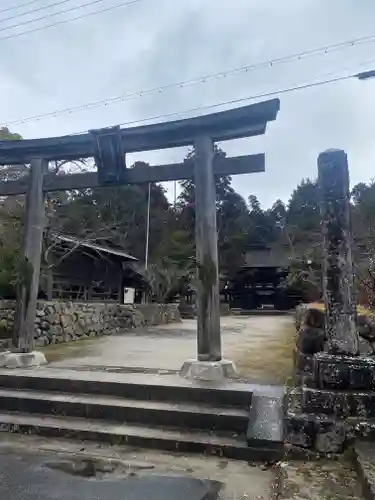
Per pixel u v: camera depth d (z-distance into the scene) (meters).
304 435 3.69
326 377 3.93
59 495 3.10
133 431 4.34
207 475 3.50
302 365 4.73
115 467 3.67
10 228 12.26
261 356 8.00
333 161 4.34
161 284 23.92
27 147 7.29
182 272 25.72
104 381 5.20
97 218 24.31
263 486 3.29
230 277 38.66
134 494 3.12
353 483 3.01
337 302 4.12
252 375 5.81
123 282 21.30
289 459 3.63
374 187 30.12
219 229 38.44
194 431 4.32
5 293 10.38
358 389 3.86
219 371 5.46
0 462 3.79
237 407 4.60
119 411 4.65
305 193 41.00
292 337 12.13
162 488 3.23
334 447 3.60
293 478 3.13
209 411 4.44
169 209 37.62
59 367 6.41
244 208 45.50
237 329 16.00
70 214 20.70
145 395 4.99
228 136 6.23
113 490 3.19
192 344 10.02
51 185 7.21
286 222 41.59
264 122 6.03
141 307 16.34
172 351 8.60
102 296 18.48
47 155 7.27
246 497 3.09
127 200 34.19
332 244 4.21
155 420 4.50
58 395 5.19
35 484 3.30
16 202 13.63
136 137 6.70
